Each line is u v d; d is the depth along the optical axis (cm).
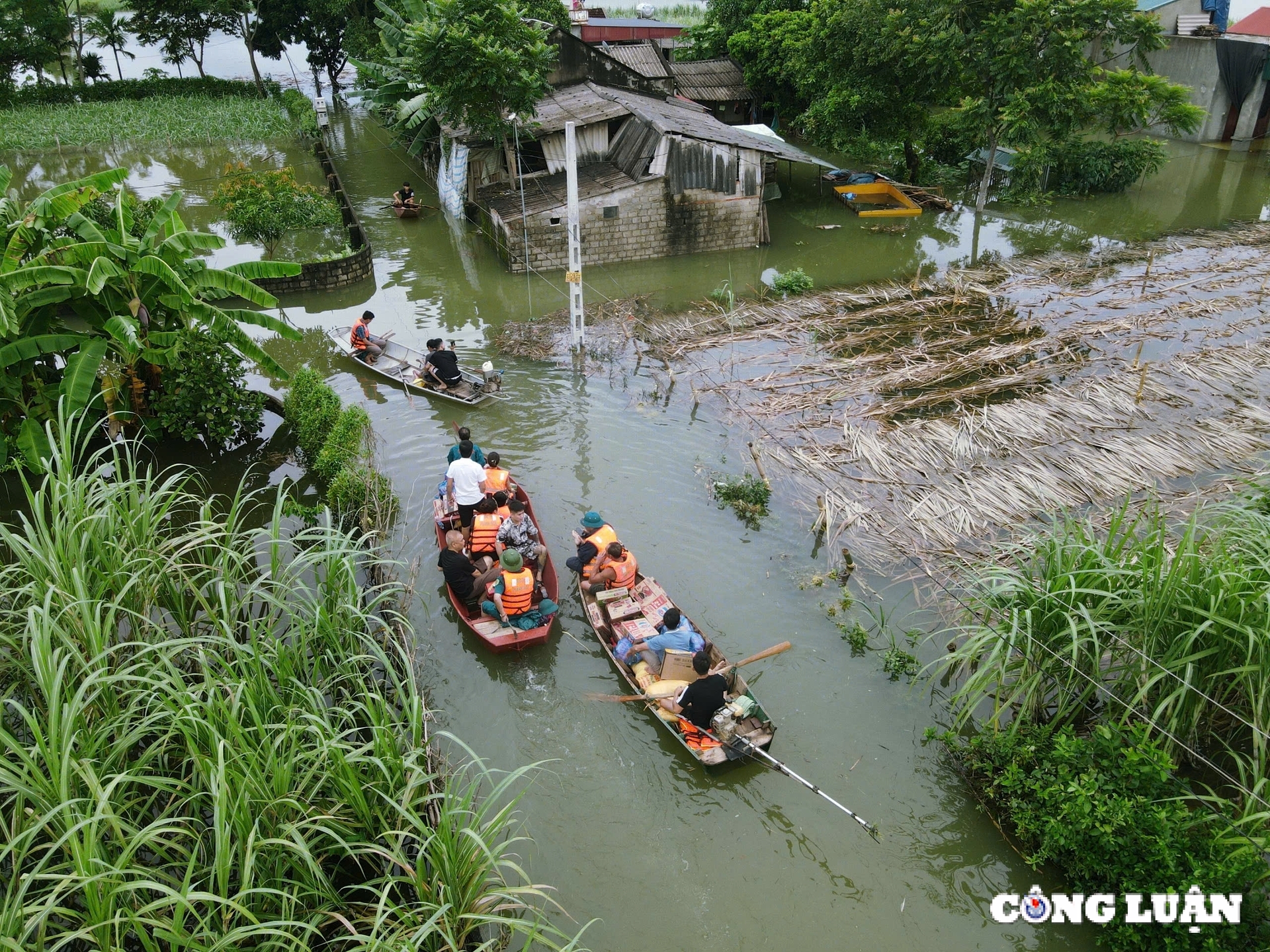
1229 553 739
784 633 926
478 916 540
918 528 1071
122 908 477
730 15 3600
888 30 2344
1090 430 1280
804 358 1587
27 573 738
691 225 2178
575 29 3569
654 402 1434
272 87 4644
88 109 3859
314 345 1695
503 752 794
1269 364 1481
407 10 3011
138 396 1277
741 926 643
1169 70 3384
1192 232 2305
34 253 1138
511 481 1149
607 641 898
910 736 805
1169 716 721
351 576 814
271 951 523
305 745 626
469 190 2512
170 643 628
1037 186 2659
